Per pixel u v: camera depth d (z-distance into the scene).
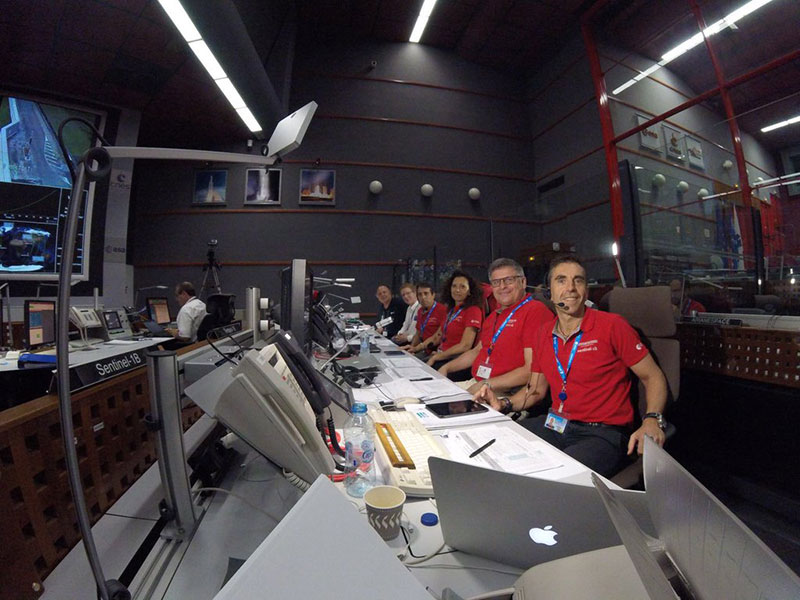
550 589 0.45
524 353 2.06
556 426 1.52
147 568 0.57
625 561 0.44
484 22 5.75
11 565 0.54
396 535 0.67
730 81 4.15
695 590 0.32
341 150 6.12
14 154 4.53
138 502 0.80
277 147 0.89
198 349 1.21
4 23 3.86
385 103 6.27
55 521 0.64
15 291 4.37
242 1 3.33
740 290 2.53
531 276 5.28
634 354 1.48
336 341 2.73
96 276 4.91
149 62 4.46
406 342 4.39
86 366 0.80
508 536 0.60
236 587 0.25
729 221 2.66
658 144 4.57
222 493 0.80
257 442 0.72
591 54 5.44
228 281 5.92
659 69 4.77
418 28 6.05
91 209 4.86
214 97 5.09
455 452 0.98
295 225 6.02
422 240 6.22
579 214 5.54
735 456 1.89
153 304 4.28
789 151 3.04
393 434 1.03
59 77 4.62
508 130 6.63
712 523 0.31
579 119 5.68
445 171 6.34
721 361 1.95
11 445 0.57
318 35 6.16
